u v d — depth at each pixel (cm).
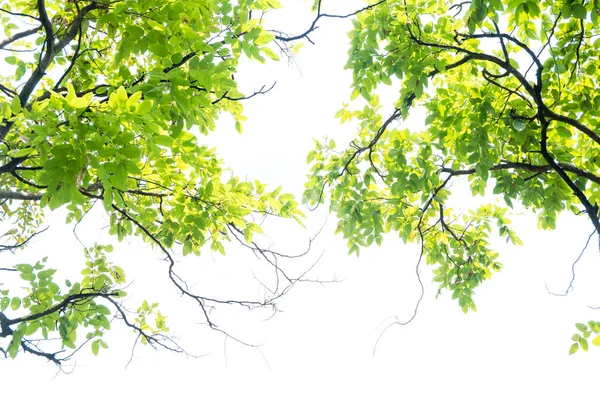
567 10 476
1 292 541
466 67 700
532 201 658
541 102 549
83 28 468
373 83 631
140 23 431
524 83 568
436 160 727
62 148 299
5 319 517
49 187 298
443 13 594
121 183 314
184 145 518
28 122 326
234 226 589
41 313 525
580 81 636
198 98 412
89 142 304
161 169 547
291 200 585
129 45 412
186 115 404
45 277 546
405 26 590
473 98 623
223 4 455
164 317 675
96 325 578
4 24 595
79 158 302
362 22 599
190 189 583
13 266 534
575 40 594
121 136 309
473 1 463
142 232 642
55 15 530
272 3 472
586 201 557
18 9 586
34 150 341
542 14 578
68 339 550
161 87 373
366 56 595
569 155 613
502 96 658
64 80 567
